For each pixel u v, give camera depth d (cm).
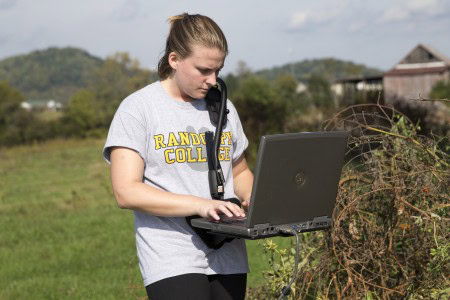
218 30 343
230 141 371
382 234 443
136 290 762
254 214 318
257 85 4356
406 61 6234
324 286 448
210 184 356
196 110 362
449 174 432
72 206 1675
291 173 326
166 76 362
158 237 353
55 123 6366
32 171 2859
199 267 352
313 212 343
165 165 353
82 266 991
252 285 661
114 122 355
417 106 1852
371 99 2395
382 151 455
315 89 5681
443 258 407
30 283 889
